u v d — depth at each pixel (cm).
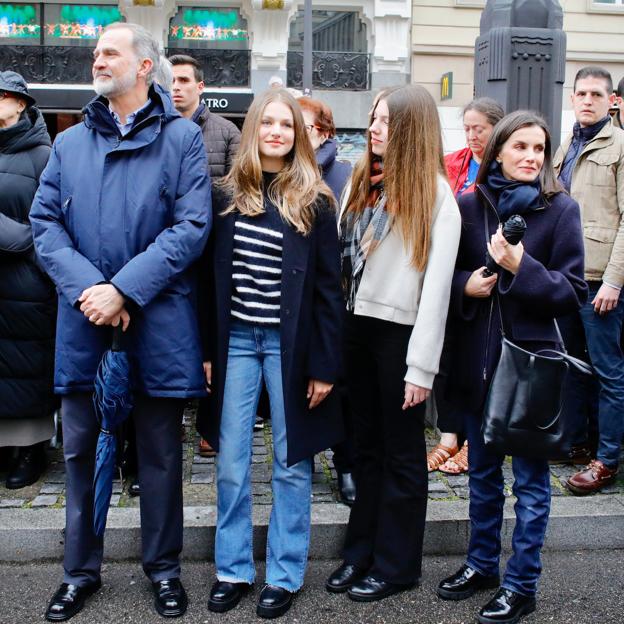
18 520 350
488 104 404
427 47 1170
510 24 478
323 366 299
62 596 300
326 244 303
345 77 1187
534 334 291
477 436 310
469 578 315
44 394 388
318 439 305
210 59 1159
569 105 1200
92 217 295
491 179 299
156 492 304
